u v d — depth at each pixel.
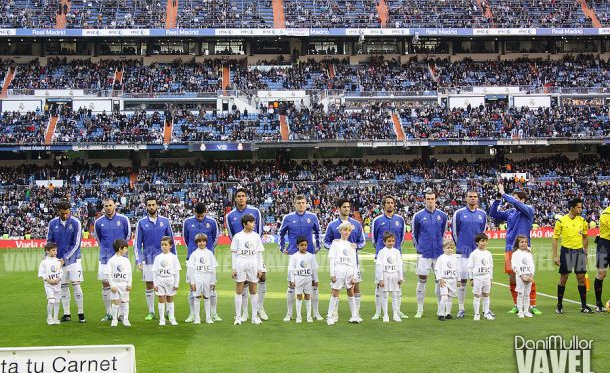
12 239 50.28
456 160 64.31
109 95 62.72
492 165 62.62
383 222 16.08
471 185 58.06
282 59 69.31
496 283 23.75
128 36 64.62
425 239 15.92
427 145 59.84
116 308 15.03
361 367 10.63
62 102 62.34
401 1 71.69
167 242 15.20
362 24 67.94
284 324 15.02
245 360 11.23
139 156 62.28
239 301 15.12
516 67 69.31
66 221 15.80
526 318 15.34
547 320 14.99
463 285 15.77
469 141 59.94
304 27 67.69
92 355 8.23
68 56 67.75
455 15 69.69
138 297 20.92
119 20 66.50
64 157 61.56
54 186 56.47
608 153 64.12
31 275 29.16
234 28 65.94
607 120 62.03
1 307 18.58
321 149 63.56
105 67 66.75
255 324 15.03
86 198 55.03
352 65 69.38
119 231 16.25
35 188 55.69
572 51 71.44
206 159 62.62
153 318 16.14
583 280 16.06
